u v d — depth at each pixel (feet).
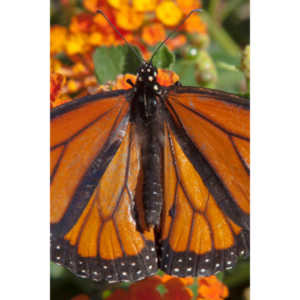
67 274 0.92
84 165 0.84
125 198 0.85
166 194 0.86
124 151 0.85
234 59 1.03
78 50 0.96
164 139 0.86
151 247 0.85
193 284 0.90
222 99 0.84
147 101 0.85
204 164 0.85
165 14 0.97
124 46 0.94
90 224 0.85
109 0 0.96
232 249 0.85
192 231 0.85
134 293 0.89
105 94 0.85
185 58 0.99
